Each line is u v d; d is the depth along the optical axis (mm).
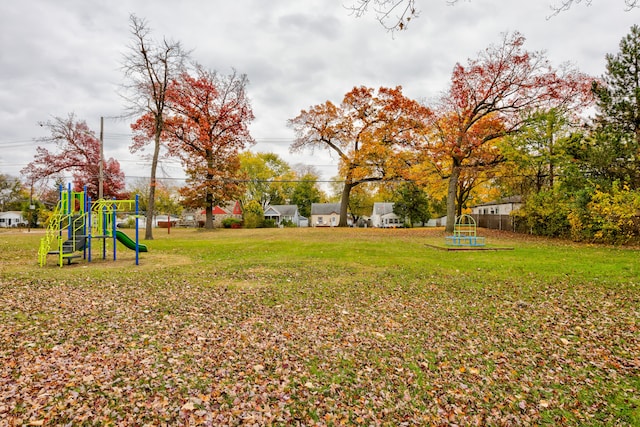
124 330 5875
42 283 9320
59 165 33062
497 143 26469
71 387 3973
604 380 4547
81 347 5090
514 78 24047
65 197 13781
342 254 15930
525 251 16359
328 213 72812
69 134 33250
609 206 17844
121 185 43344
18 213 66438
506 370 4844
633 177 18844
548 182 27625
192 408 3725
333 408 3900
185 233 30406
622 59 18891
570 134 23016
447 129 27047
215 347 5344
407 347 5566
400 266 12633
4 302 7223
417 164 29984
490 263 12977
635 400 4078
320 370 4750
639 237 17922
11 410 3471
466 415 3857
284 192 76062
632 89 18688
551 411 3930
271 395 4090
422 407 3984
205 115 31625
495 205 43406
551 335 6051
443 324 6598
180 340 5539
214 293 8648
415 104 27688
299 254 16141
